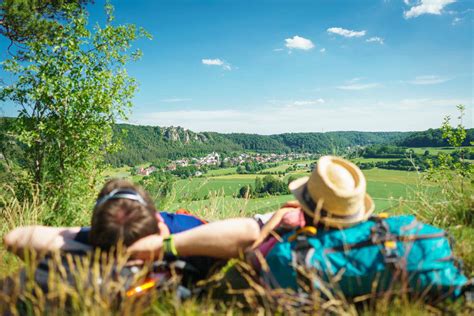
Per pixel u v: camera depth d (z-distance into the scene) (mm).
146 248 2318
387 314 2166
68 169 7965
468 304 2121
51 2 11016
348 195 2357
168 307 2307
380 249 2219
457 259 2402
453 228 3832
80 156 8680
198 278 2674
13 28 10086
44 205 5840
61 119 8602
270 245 2572
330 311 2191
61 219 5660
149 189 6043
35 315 2135
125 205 2340
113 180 2498
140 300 2156
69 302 2193
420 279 2166
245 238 2404
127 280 2201
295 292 2234
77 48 9000
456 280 2203
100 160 8984
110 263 2135
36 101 8688
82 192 7156
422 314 2111
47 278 2223
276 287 2281
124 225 2275
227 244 2395
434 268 2162
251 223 2455
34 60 8859
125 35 9258
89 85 8812
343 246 2279
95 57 9250
